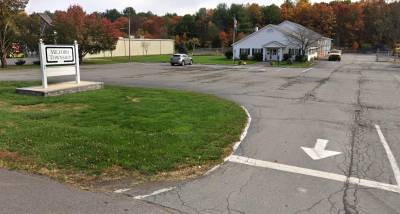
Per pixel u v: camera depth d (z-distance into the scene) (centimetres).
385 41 9550
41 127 793
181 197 475
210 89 1714
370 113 1109
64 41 4544
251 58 5281
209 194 487
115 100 1238
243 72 2939
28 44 4681
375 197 487
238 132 816
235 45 5394
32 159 591
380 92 1647
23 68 3572
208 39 9675
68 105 1123
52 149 636
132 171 555
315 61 5178
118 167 567
